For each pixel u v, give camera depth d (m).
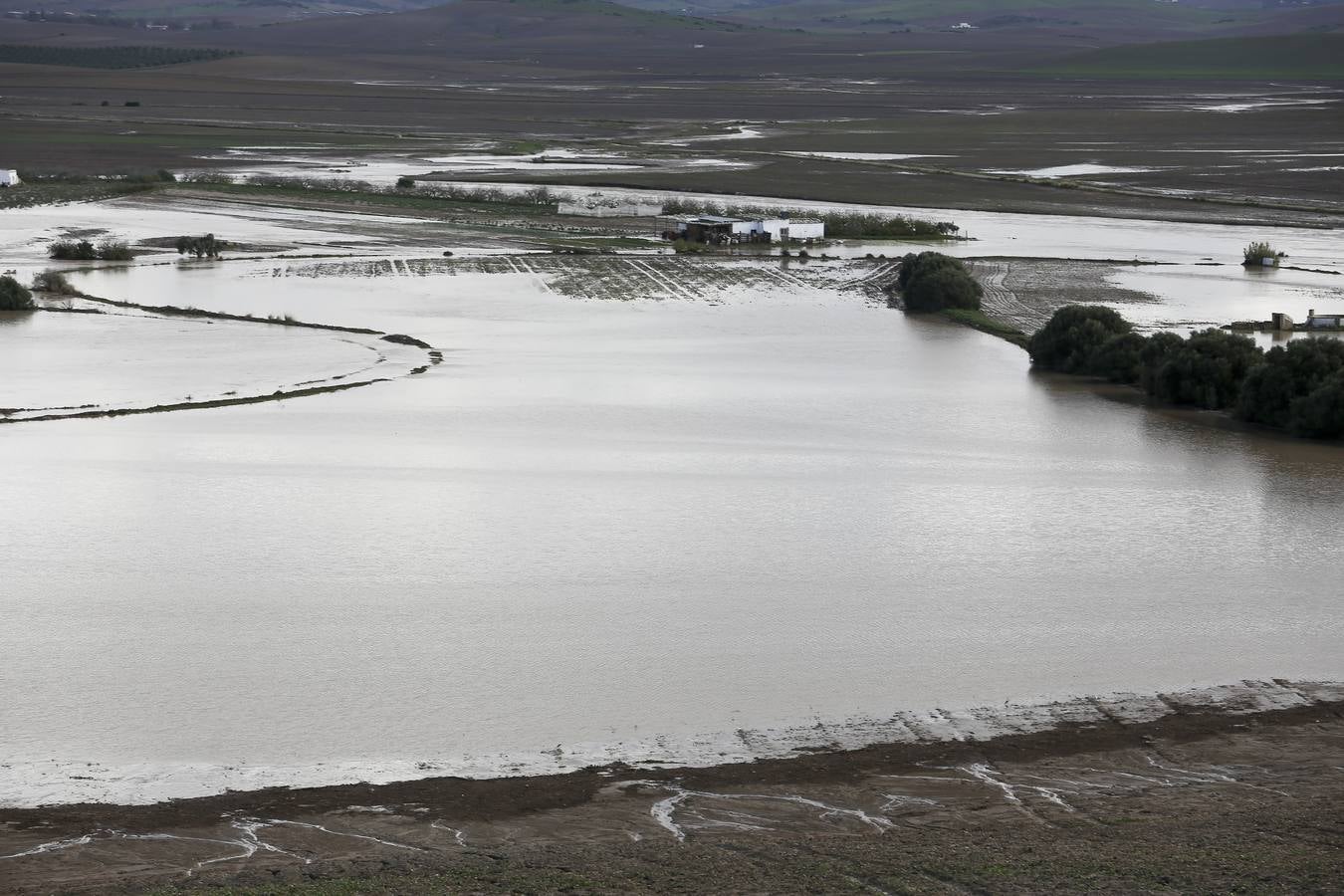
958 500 61.03
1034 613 47.75
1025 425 76.31
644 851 31.61
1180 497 61.81
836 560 52.91
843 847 31.70
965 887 29.47
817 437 72.88
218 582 49.91
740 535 55.84
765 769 36.44
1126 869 30.12
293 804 34.41
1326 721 39.34
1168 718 39.56
